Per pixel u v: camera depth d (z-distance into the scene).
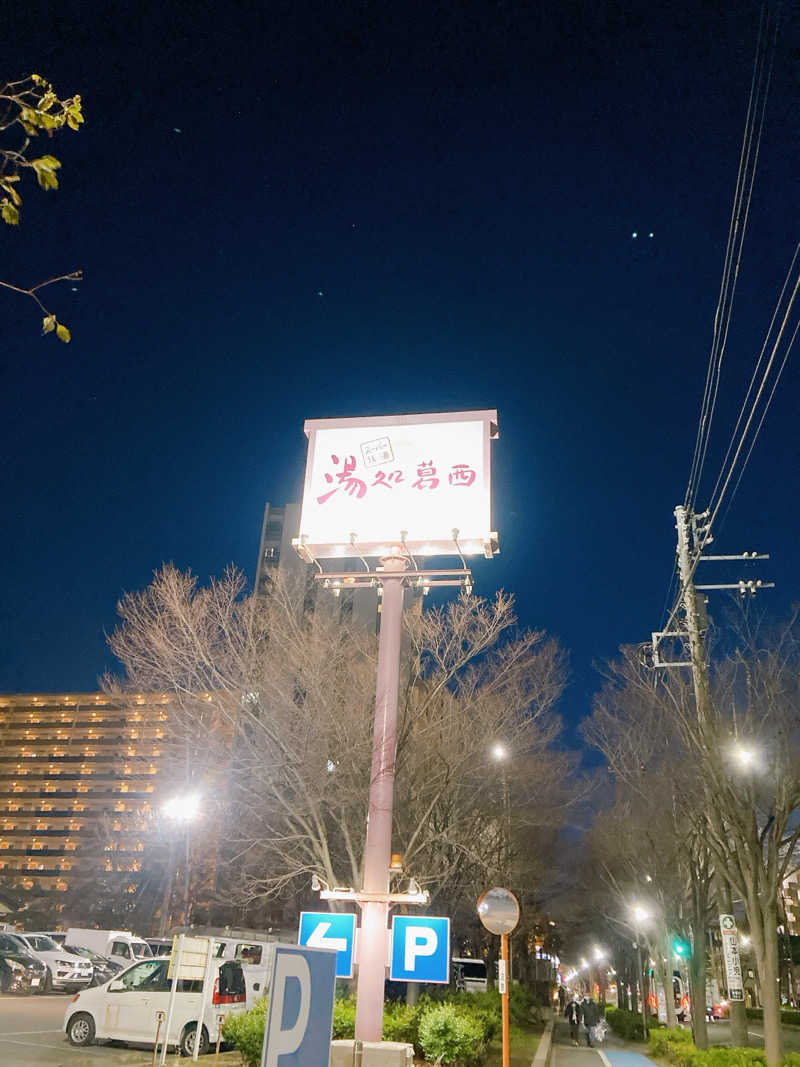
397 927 11.88
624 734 19.17
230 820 16.41
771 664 13.72
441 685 16.11
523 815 21.39
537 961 46.88
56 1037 15.80
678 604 15.95
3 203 4.39
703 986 19.48
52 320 4.59
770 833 13.67
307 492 14.55
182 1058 13.95
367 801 15.28
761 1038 34.50
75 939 30.17
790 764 13.30
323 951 5.21
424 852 17.42
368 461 14.53
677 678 15.20
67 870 96.19
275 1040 4.70
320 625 15.93
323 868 15.34
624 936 36.66
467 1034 12.52
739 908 28.67
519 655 17.56
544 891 31.92
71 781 100.88
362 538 13.97
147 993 14.94
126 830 62.22
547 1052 21.92
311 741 15.11
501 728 17.45
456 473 14.15
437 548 13.95
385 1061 10.84
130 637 15.05
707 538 14.27
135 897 65.38
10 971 24.11
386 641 13.58
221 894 19.12
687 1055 16.42
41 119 4.36
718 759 13.62
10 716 105.62
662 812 19.19
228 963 15.48
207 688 14.95
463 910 26.48
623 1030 32.81
